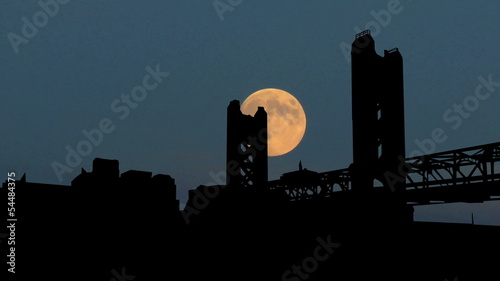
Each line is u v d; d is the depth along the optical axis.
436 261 72.06
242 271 80.19
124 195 81.62
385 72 76.12
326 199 75.62
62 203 76.12
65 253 73.12
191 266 80.94
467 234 75.12
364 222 71.25
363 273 71.31
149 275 78.88
